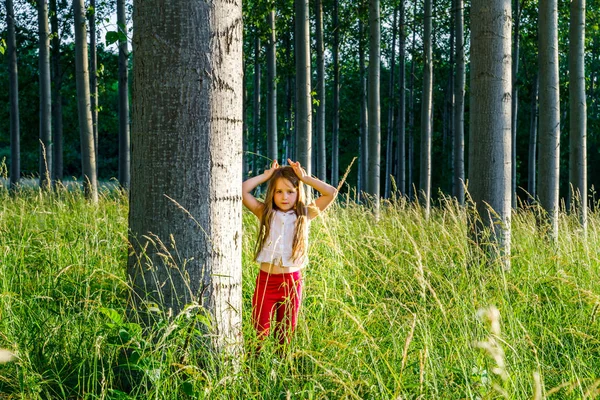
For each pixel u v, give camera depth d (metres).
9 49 16.41
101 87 18.17
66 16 18.69
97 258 5.16
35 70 23.33
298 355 2.96
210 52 3.09
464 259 4.62
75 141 27.17
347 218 6.98
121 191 9.94
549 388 3.15
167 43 3.04
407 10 22.31
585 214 8.72
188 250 3.09
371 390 2.76
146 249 3.13
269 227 3.77
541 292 4.75
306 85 11.32
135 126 3.17
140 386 2.81
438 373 3.03
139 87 3.12
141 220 3.15
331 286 4.40
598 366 3.45
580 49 9.66
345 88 32.88
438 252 5.29
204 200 3.11
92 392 2.72
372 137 11.94
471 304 3.79
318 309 4.10
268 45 17.31
